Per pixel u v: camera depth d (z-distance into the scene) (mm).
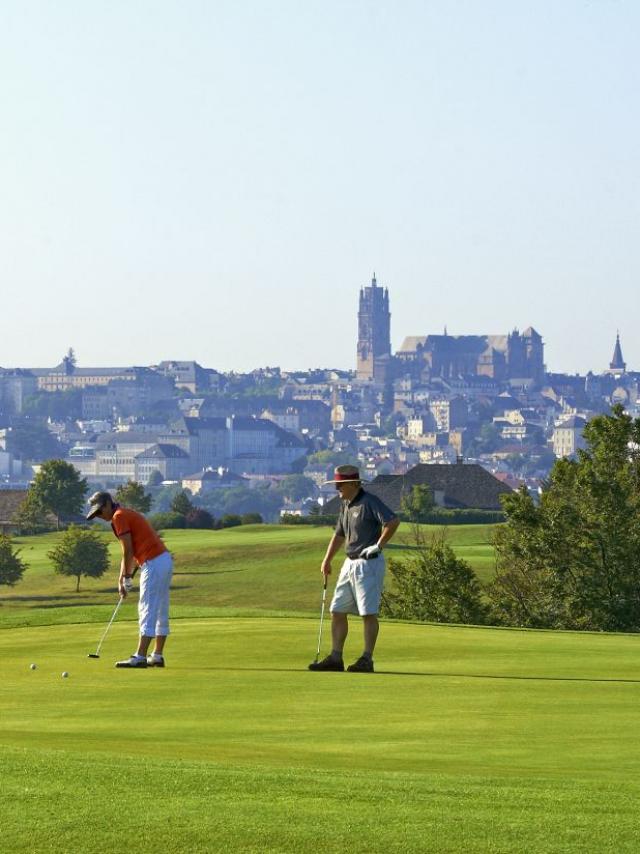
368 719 42531
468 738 39000
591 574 150500
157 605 58000
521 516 153500
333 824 26703
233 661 58812
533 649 63219
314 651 62219
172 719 42438
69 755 33062
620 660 58938
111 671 55344
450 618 148750
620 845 25547
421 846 25422
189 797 28594
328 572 57844
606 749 37125
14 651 63594
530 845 25516
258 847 25359
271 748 36844
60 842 25594
